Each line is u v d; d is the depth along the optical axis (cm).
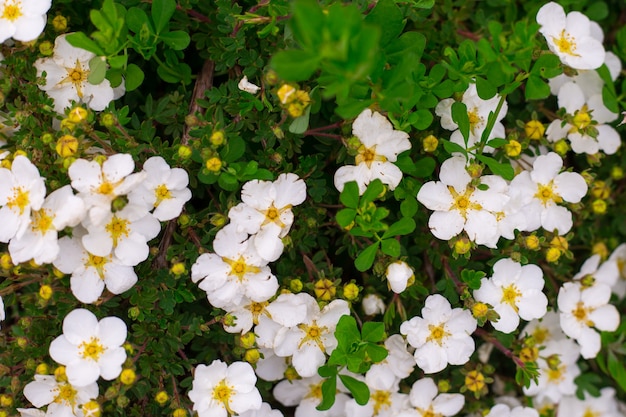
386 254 43
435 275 47
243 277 42
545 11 45
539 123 46
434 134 45
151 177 41
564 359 49
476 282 43
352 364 41
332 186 46
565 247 45
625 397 53
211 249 43
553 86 47
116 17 41
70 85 43
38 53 44
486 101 44
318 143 45
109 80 43
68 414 42
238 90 43
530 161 47
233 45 43
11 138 44
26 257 40
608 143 48
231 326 42
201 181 43
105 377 41
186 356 45
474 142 44
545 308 44
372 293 45
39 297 41
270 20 42
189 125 42
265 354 44
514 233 45
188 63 47
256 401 42
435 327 44
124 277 41
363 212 41
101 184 40
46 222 40
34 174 40
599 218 51
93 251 41
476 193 43
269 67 42
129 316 42
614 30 53
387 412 46
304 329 43
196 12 45
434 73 42
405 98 39
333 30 36
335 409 46
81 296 41
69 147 40
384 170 42
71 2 45
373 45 35
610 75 48
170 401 43
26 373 43
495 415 46
